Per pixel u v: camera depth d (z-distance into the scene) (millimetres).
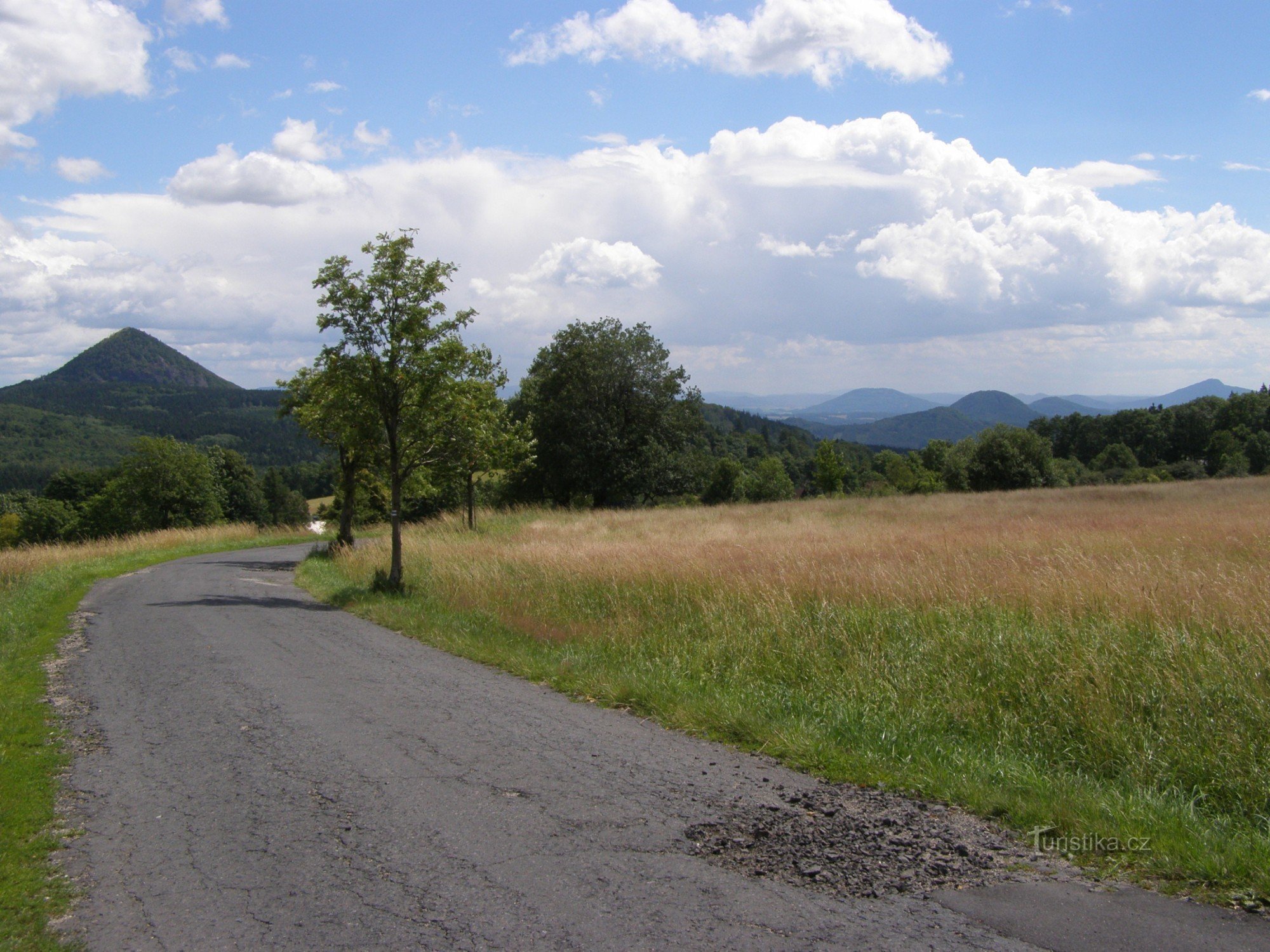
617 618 10406
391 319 15484
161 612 13180
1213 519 19266
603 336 50750
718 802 4879
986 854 4152
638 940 3285
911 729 6156
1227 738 5312
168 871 3965
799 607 9508
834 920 3459
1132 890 3766
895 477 84812
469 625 10961
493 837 4348
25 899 3670
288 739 6156
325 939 3322
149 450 56281
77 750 5930
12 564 20375
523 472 50156
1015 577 10094
